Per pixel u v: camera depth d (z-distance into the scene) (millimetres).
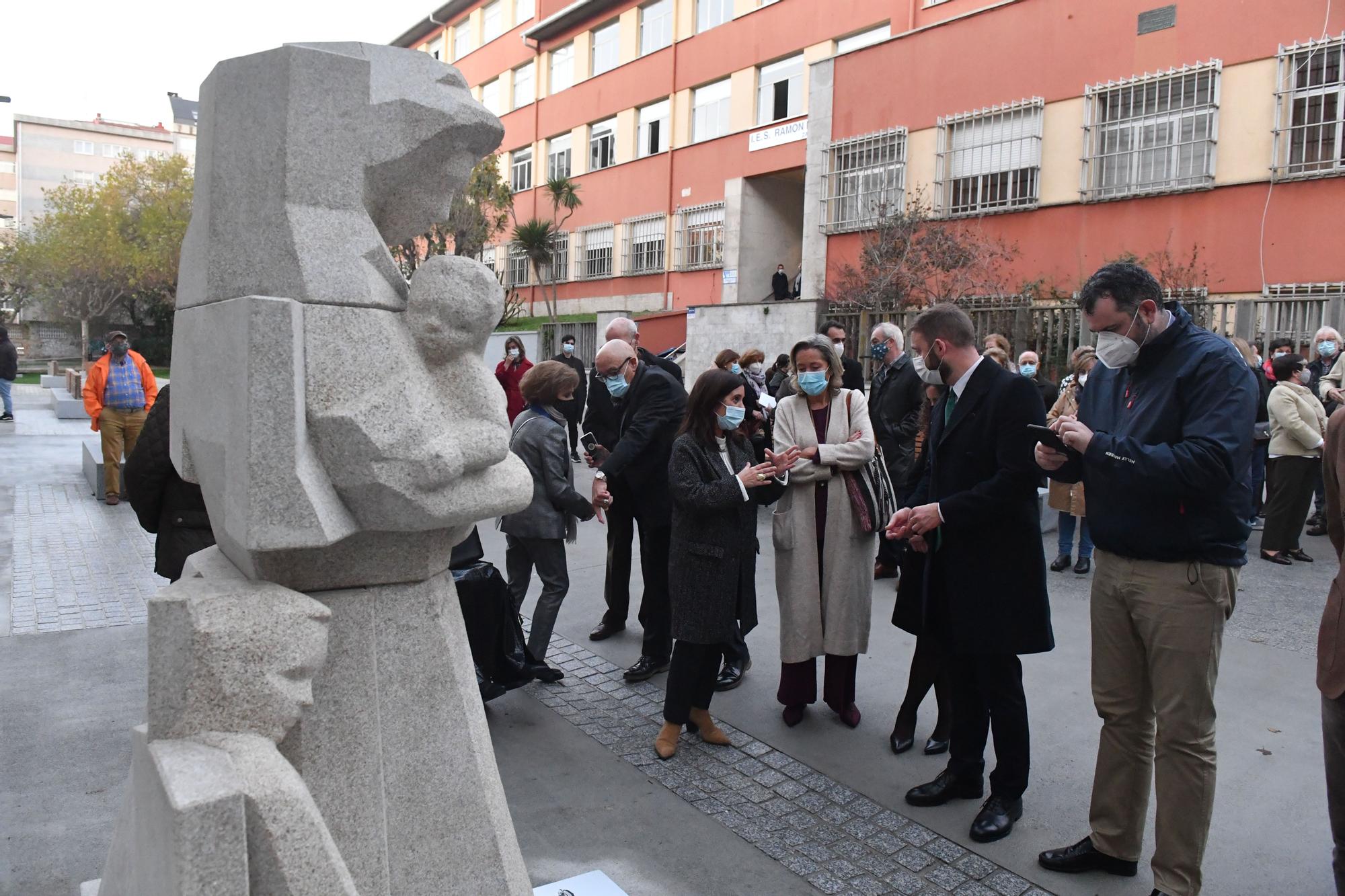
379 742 1758
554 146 28969
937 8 18016
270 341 1563
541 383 4520
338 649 1734
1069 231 13492
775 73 21781
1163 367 2678
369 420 1640
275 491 1571
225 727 1518
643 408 4711
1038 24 13789
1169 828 2629
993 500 3072
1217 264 11977
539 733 4035
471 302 1761
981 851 3072
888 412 6562
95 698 4207
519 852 1985
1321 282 11078
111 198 40656
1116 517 2670
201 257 1831
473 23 32562
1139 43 12672
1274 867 2977
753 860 3010
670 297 24531
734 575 3738
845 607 4020
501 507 1836
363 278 1701
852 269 14453
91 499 9266
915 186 15414
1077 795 3479
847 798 3449
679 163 24219
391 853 1766
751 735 4035
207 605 1537
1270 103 11438
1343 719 2529
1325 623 2584
